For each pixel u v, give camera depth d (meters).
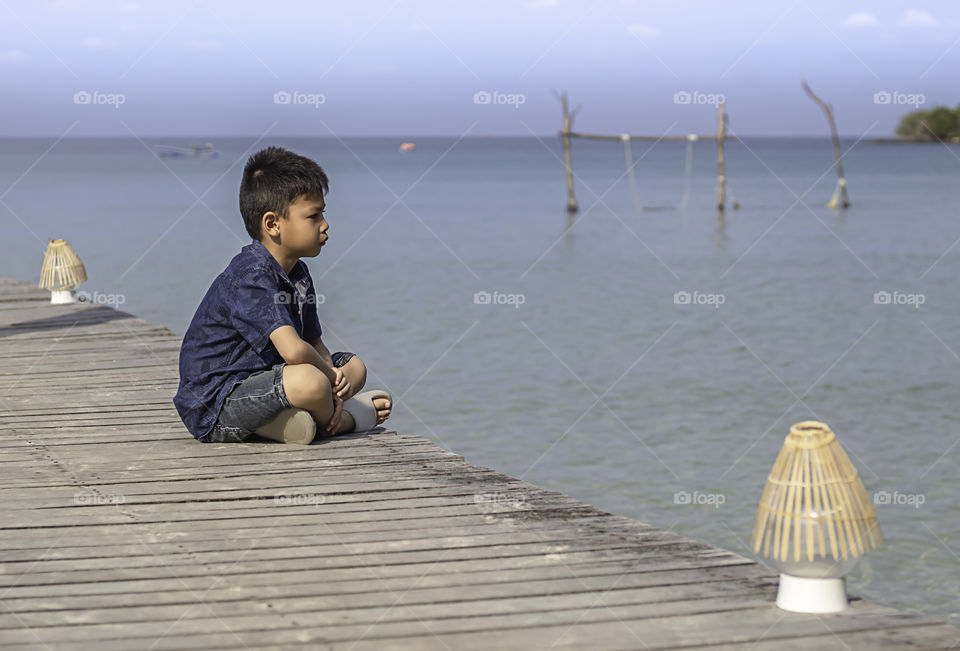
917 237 25.44
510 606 2.60
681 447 7.88
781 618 2.52
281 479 3.75
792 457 2.54
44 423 4.64
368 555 2.97
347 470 3.88
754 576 2.81
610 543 3.08
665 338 12.69
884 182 53.31
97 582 2.78
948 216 31.55
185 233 26.53
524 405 9.32
